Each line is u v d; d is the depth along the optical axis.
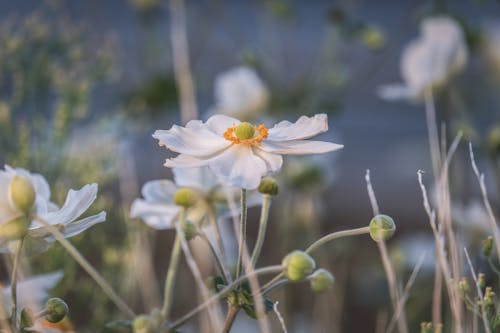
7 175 0.62
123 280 0.91
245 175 0.64
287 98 1.46
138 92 1.44
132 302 0.94
